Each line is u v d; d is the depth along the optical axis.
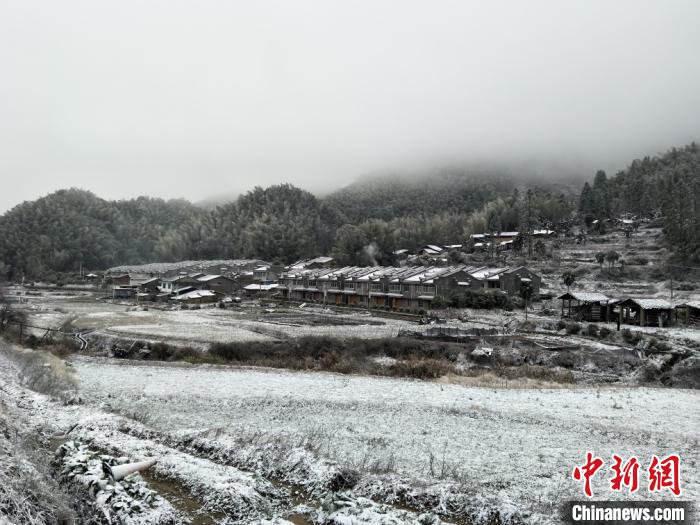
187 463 13.73
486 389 30.58
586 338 49.88
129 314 78.50
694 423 23.08
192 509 11.61
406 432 20.59
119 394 26.77
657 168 192.75
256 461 14.41
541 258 114.75
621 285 88.38
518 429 21.50
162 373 35.22
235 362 41.72
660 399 28.14
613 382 36.81
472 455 17.67
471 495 12.51
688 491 14.77
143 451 14.95
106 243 194.12
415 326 61.12
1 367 30.75
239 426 19.62
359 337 49.28
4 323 56.00
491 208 181.75
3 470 11.09
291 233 177.12
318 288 103.31
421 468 15.72
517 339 47.88
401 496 12.62
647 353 41.69
